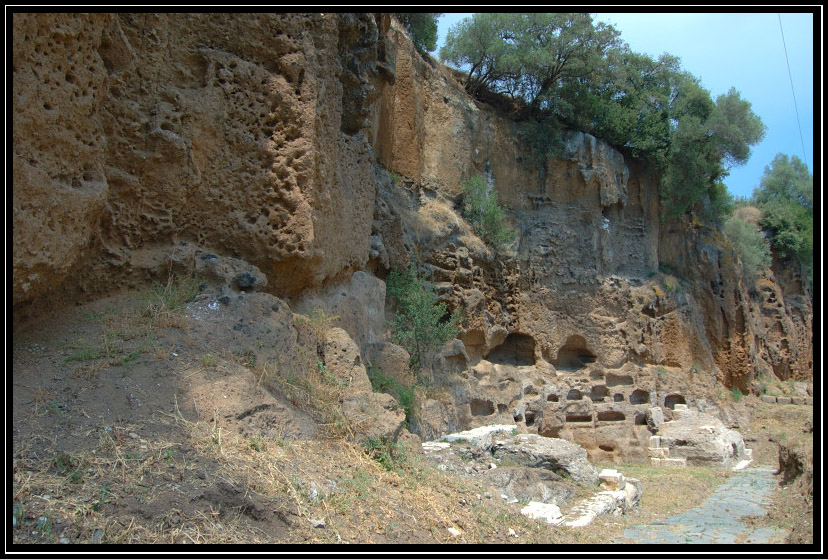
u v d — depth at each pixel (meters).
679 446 19.11
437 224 16.98
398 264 14.23
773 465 18.73
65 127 5.46
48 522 3.84
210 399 5.48
